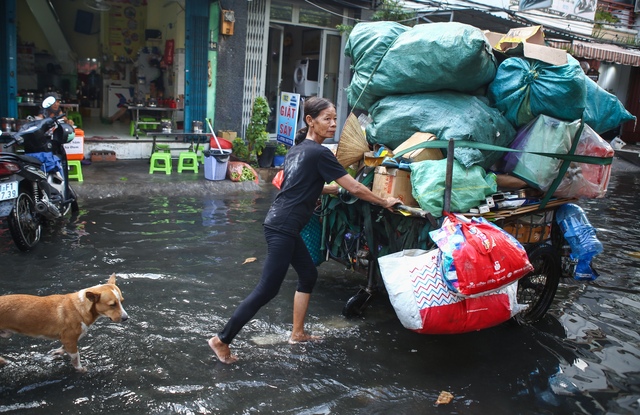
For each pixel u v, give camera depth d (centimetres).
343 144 407
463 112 383
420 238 378
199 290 456
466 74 379
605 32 1694
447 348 390
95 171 870
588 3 1309
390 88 412
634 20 1834
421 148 376
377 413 304
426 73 389
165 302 428
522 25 1248
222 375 330
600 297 507
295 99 980
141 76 1247
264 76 1099
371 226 399
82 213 669
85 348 350
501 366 369
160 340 368
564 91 364
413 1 1155
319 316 425
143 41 1359
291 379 332
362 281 512
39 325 304
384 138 416
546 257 434
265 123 991
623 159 1580
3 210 484
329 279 512
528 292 438
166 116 1154
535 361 379
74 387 307
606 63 1875
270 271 338
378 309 447
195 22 999
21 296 305
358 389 327
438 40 377
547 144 380
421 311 335
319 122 342
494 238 339
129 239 577
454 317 339
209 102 1047
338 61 1230
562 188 411
